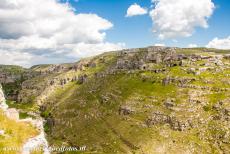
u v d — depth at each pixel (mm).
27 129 52000
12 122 50594
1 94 59250
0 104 55812
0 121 48062
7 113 55250
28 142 47750
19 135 47812
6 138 44250
